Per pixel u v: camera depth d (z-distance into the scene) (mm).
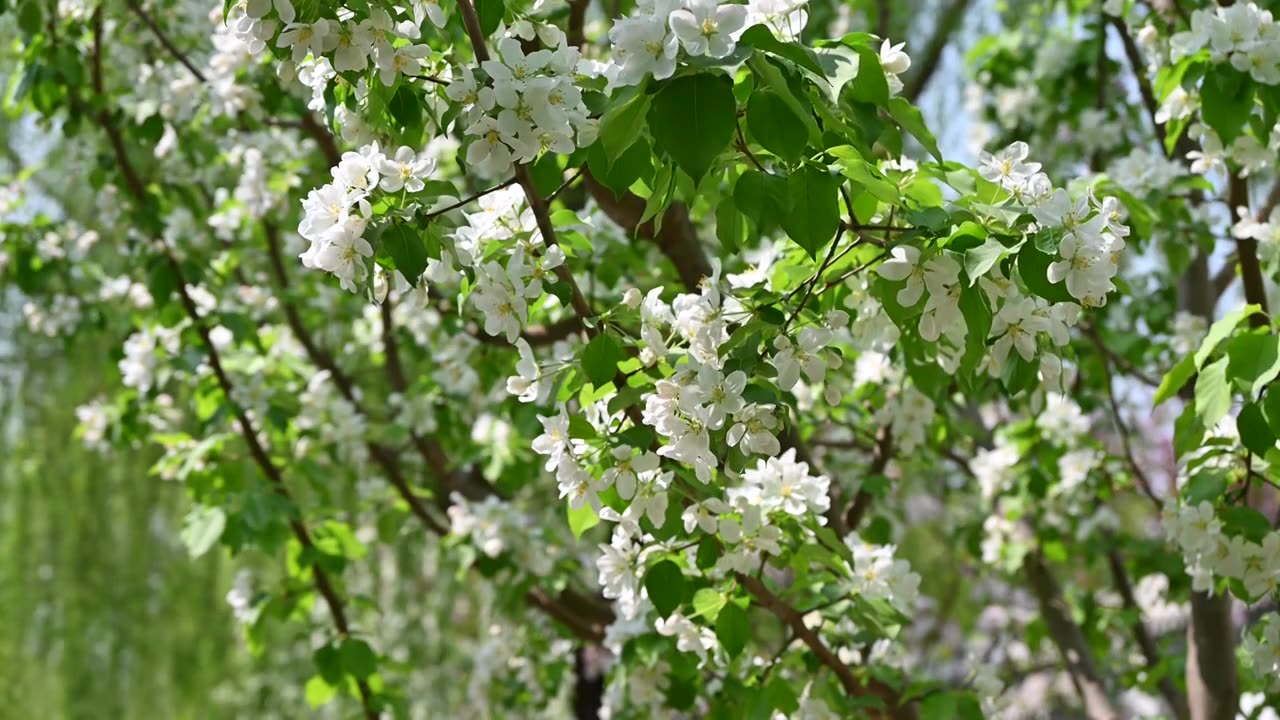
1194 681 2934
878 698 2342
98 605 5387
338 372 4047
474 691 4391
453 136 3416
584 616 3721
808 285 1929
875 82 1686
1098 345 3379
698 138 1460
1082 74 4125
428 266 1709
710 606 2137
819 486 1993
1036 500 3785
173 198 3760
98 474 5434
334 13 1646
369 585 5465
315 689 3561
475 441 3904
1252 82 2273
